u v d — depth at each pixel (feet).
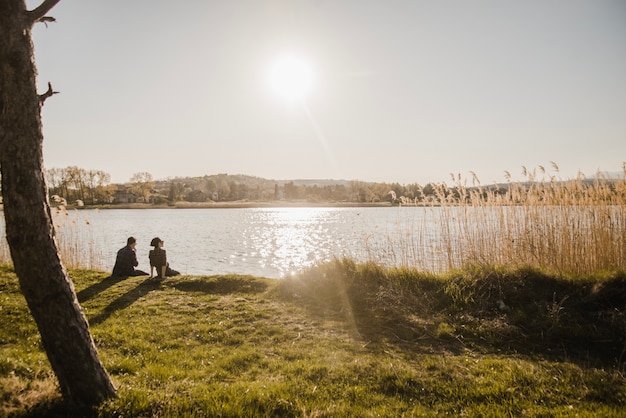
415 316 30.01
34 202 14.43
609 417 15.87
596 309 27.30
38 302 14.74
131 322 30.04
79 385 15.34
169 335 27.27
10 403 15.40
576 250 36.96
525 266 33.22
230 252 101.19
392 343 25.79
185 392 17.71
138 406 15.70
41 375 18.69
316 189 651.25
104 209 403.54
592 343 24.29
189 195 561.84
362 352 24.13
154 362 22.39
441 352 24.22
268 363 22.30
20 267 14.58
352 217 270.26
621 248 35.35
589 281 29.99
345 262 39.75
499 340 25.40
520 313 27.78
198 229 179.32
